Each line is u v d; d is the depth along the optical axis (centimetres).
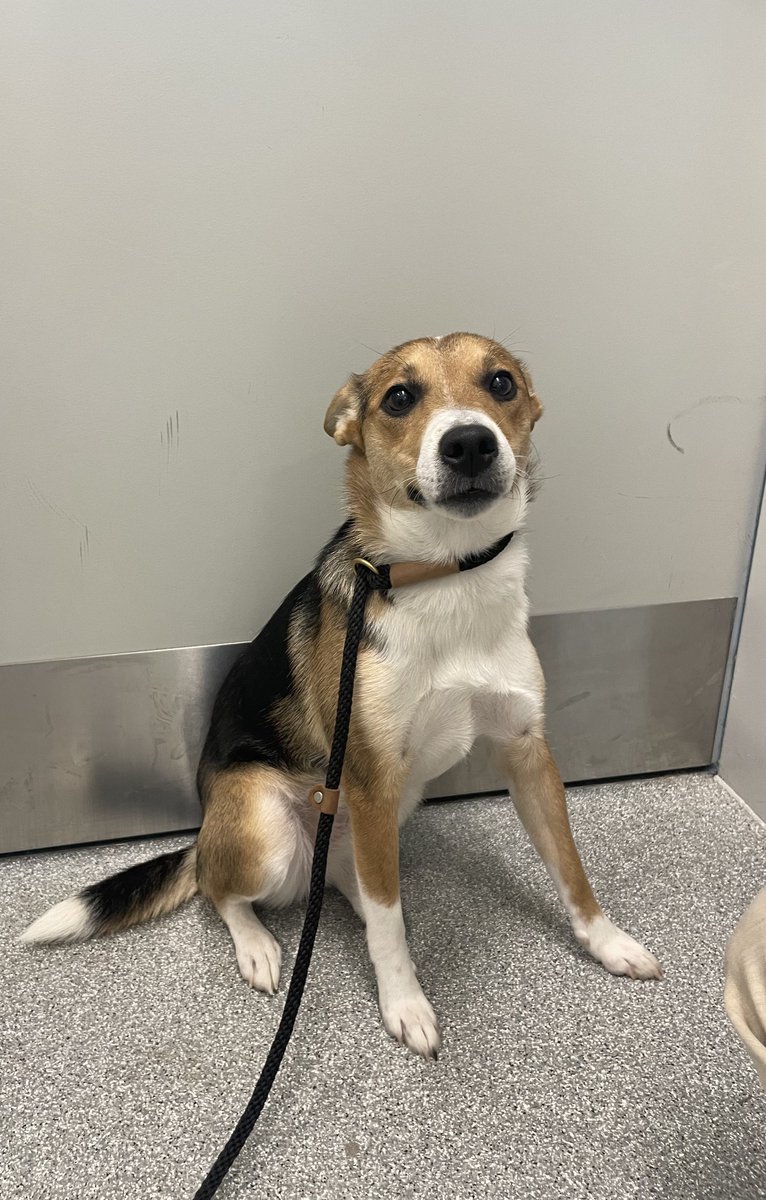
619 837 172
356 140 140
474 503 112
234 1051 125
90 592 158
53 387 144
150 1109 116
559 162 147
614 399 163
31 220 134
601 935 139
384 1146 110
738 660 184
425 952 144
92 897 145
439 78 138
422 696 127
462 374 120
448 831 176
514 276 153
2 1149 110
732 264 158
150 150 134
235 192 139
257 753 146
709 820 177
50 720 163
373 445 125
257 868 137
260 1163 108
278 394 152
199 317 145
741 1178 105
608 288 156
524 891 158
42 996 135
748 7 143
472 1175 106
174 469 154
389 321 152
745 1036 70
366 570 125
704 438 169
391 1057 124
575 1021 129
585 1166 107
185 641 166
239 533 160
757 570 175
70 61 128
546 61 140
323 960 144
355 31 134
